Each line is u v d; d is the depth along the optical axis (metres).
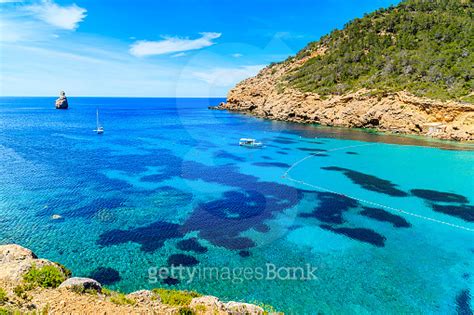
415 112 72.06
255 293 17.38
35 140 67.38
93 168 42.94
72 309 10.55
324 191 35.09
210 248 21.73
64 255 20.98
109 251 21.47
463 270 20.17
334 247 22.61
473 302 17.16
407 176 41.53
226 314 11.55
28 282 12.00
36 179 37.69
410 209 30.25
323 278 18.88
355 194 34.34
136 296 12.69
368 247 22.77
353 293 17.62
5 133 78.25
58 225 25.28
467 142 62.59
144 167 43.25
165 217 26.66
